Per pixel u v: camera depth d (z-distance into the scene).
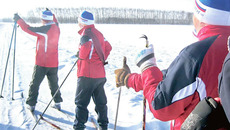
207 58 1.02
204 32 1.11
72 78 5.50
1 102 4.06
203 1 1.08
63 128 3.24
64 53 8.86
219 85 0.86
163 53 9.83
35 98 3.53
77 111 2.90
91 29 2.89
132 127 3.19
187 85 1.03
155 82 1.21
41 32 3.32
